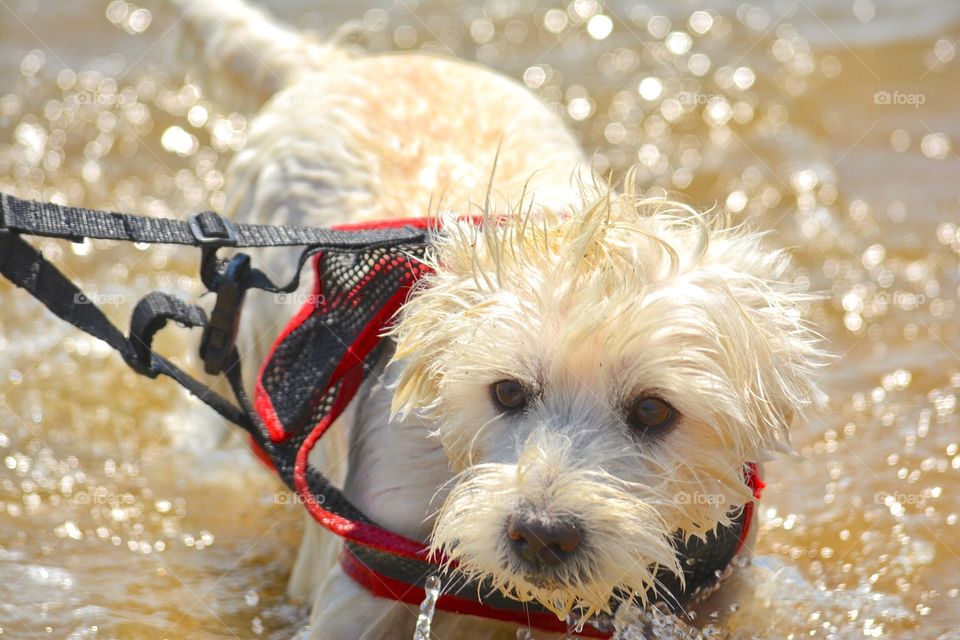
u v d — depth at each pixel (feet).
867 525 15.10
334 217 15.62
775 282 11.59
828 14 36.70
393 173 15.80
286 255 15.94
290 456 12.44
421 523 12.19
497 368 10.71
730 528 12.01
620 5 38.19
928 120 28.58
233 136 28.66
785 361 11.15
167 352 20.51
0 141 27.78
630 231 10.91
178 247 23.66
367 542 11.49
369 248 12.19
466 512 10.53
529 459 10.30
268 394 12.64
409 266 12.21
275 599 14.28
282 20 35.14
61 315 11.67
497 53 33.76
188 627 13.37
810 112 29.37
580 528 10.15
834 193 25.03
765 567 13.43
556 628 11.98
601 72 32.37
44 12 36.70
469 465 11.21
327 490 12.21
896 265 22.18
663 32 35.53
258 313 16.24
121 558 14.87
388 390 12.58
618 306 10.34
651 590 12.01
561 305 10.64
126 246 23.54
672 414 10.73
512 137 16.52
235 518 16.21
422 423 12.16
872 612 13.17
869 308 20.79
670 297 10.51
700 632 12.41
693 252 11.07
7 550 14.74
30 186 25.57
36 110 29.50
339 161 16.12
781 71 31.96
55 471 16.97
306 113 17.07
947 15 35.91
